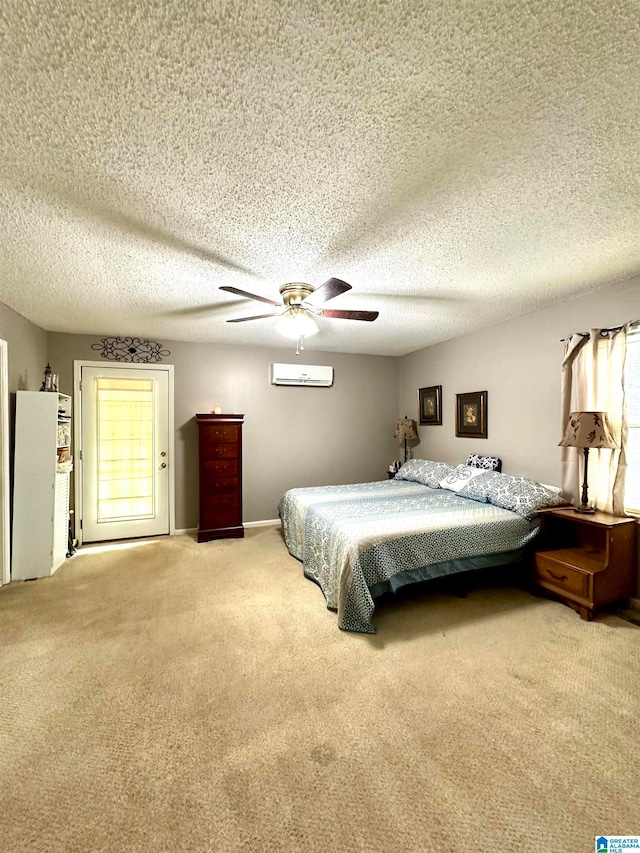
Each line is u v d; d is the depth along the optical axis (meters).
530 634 2.29
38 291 2.84
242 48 0.99
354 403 5.45
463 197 1.69
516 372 3.66
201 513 4.26
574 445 2.69
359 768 1.39
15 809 1.24
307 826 1.19
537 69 1.06
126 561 3.61
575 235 2.06
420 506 3.24
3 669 1.97
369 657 2.07
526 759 1.43
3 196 1.63
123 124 1.24
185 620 2.48
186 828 1.19
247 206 1.73
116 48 0.99
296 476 5.16
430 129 1.28
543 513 2.88
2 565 3.04
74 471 4.16
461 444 4.41
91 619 2.49
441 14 0.92
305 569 3.22
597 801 1.26
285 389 5.08
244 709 1.69
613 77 1.08
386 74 1.07
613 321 2.81
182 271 2.47
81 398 4.20
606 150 1.40
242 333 4.21
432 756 1.44
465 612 2.58
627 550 2.56
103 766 1.40
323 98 1.15
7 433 3.12
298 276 2.58
